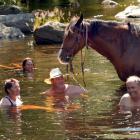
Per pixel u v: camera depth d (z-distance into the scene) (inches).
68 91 482.9
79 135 354.6
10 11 1191.6
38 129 372.8
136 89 423.2
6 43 876.6
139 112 406.6
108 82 525.7
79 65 629.9
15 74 587.5
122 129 364.5
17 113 418.6
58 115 408.8
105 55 511.2
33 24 1053.8
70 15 1277.1
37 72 593.0
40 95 478.9
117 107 425.1
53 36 876.0
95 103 443.5
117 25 509.4
